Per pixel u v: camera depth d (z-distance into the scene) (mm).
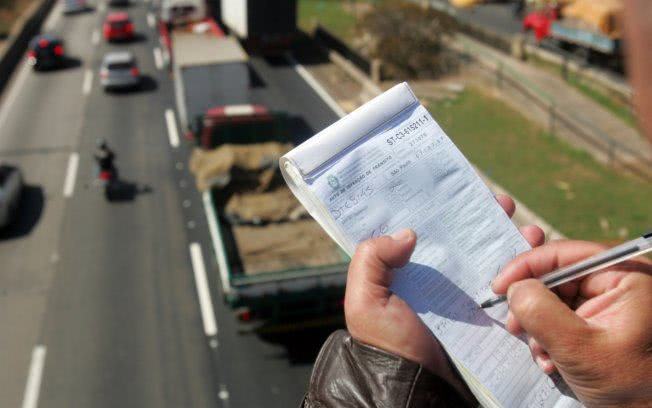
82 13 45812
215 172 14211
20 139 24172
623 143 21734
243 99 22938
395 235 1435
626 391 1219
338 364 1415
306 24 39500
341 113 25984
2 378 12008
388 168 1528
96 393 11539
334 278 11523
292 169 1508
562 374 1284
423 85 28188
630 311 1284
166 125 24938
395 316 1377
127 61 28984
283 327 12227
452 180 1564
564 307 1283
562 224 16875
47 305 14180
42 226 17688
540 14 30938
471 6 40844
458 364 1390
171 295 14273
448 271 1479
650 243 1256
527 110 24766
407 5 30953
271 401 11031
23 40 38062
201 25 28906
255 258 13164
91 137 24062
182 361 12156
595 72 26969
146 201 18875
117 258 15930
